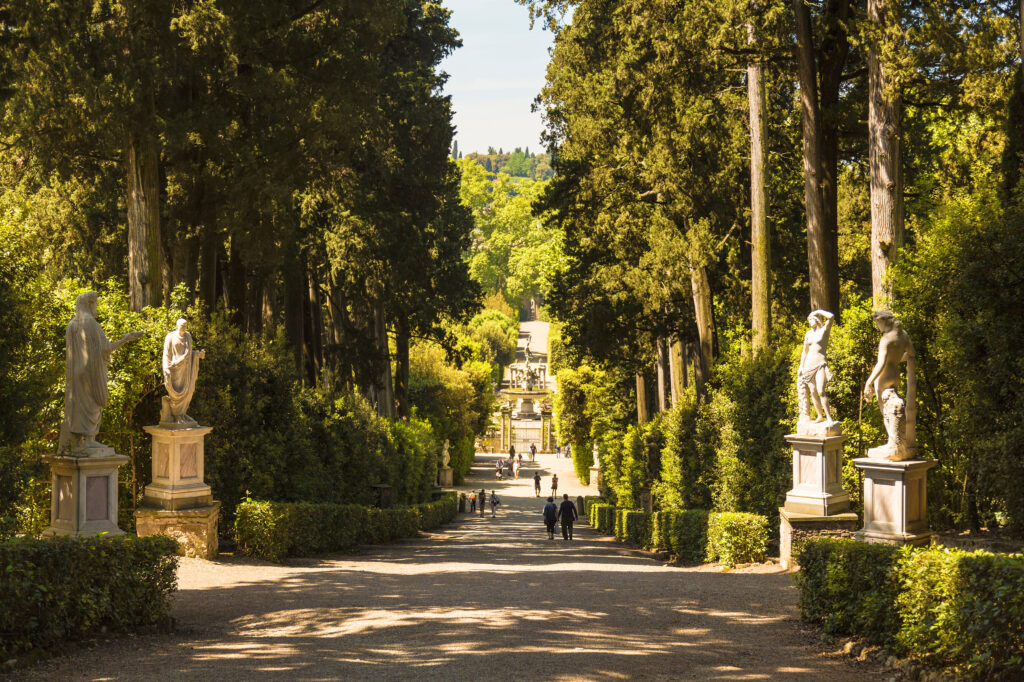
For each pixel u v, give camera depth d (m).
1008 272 12.46
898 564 8.17
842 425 16.14
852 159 26.59
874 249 17.16
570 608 10.66
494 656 7.80
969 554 7.40
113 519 12.72
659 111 26.36
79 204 23.16
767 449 18.69
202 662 7.75
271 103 20.70
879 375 12.50
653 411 49.81
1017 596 6.56
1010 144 14.26
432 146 33.16
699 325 27.27
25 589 7.99
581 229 32.38
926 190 23.23
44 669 7.55
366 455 26.73
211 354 18.64
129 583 9.27
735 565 16.03
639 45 26.20
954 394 14.10
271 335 30.16
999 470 12.20
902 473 12.16
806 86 19.45
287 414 20.69
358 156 29.38
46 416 15.42
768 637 9.12
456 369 70.25
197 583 13.02
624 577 14.19
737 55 20.73
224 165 20.84
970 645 7.03
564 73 31.77
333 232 27.72
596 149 29.22
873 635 8.43
